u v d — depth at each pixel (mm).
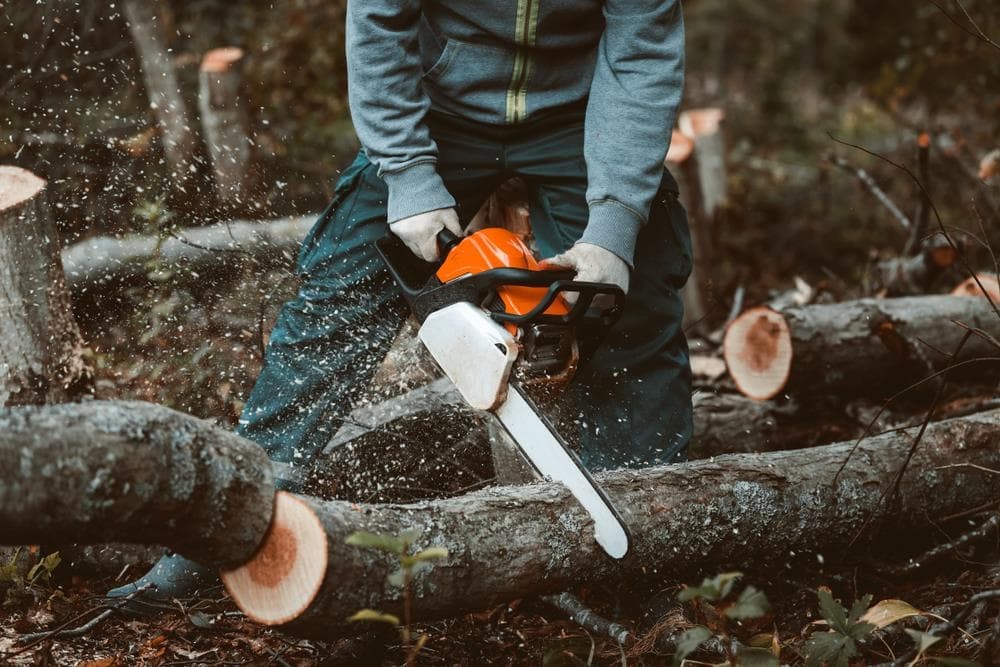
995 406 3135
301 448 2385
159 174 4602
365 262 2391
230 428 2992
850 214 6141
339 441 2633
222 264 3703
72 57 5086
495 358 1983
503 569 1905
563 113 2371
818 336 3312
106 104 5156
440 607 1859
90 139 4598
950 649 2002
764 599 1685
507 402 2023
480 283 2043
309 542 1681
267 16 6242
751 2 12453
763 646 2041
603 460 2393
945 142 5738
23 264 2549
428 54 2369
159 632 2184
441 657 2117
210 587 2322
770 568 2473
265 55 6023
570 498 2008
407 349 2926
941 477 2484
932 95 6129
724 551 2213
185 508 1594
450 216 2219
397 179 2217
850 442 2516
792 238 6031
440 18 2322
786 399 3516
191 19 6168
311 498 1768
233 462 1651
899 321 3469
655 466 2277
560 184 2398
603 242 2139
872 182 4840
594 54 2377
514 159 2395
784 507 2262
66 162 4570
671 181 2426
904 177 6066
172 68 5156
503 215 2697
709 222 5094
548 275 2068
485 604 1929
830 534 2357
